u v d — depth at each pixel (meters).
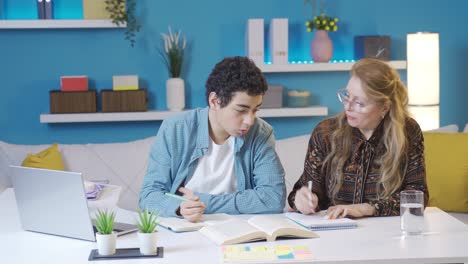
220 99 2.39
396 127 2.50
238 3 4.68
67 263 2.00
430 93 4.51
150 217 2.08
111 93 4.46
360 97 2.44
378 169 2.57
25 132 4.60
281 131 4.81
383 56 4.68
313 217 2.40
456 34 4.89
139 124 4.69
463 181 3.71
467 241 2.14
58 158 3.61
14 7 4.52
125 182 3.70
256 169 2.62
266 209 2.54
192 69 4.70
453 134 3.83
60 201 2.22
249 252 2.03
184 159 2.58
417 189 2.54
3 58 4.54
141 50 4.64
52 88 4.60
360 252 2.04
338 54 4.82
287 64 4.58
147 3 4.61
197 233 2.26
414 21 4.84
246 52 4.65
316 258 1.98
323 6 4.75
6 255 2.08
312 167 2.63
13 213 2.60
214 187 2.61
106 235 2.03
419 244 2.11
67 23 4.42
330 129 2.62
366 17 4.80
